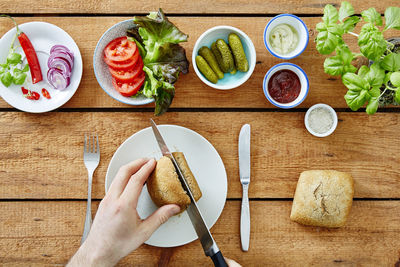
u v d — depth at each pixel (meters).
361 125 1.30
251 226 1.28
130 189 1.06
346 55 1.08
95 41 1.28
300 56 1.30
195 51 1.19
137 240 1.05
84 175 1.27
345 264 1.27
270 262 1.27
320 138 1.30
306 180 1.24
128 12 1.29
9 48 1.26
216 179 1.25
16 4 1.27
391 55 1.04
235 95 1.30
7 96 1.24
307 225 1.28
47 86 1.27
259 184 1.29
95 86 1.28
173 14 1.29
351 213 1.29
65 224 1.26
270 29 1.23
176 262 1.26
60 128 1.27
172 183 1.08
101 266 1.06
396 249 1.28
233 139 1.29
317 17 1.30
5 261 1.25
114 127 1.28
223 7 1.29
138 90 1.23
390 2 1.30
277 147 1.30
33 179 1.26
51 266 1.25
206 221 1.24
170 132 1.24
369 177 1.29
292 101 1.24
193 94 1.29
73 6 1.28
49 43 1.27
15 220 1.26
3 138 1.27
